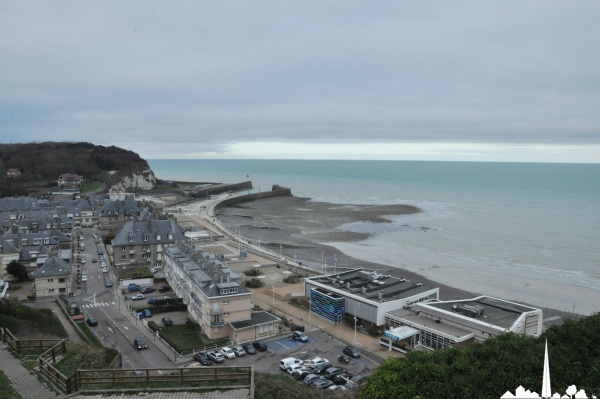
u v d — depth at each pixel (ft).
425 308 259.80
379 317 265.95
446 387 108.47
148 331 254.47
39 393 98.84
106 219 516.32
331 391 160.04
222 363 220.23
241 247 510.99
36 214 506.89
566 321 144.36
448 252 515.09
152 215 458.09
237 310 253.65
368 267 449.48
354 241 577.84
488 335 227.20
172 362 217.15
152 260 386.52
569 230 612.70
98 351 151.12
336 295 293.64
